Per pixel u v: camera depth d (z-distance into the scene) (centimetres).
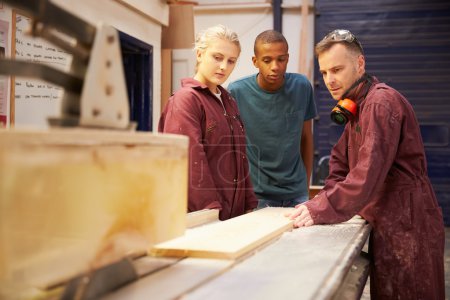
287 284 86
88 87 76
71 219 70
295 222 161
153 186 89
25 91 252
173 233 97
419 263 180
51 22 72
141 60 369
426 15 563
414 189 182
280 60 256
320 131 577
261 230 137
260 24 580
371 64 579
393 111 172
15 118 246
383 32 573
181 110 185
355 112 185
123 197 81
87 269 74
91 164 73
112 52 81
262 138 276
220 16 584
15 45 243
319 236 142
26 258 62
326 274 94
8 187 60
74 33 77
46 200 65
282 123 274
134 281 86
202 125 192
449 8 557
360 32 576
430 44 565
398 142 177
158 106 390
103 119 80
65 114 79
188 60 412
